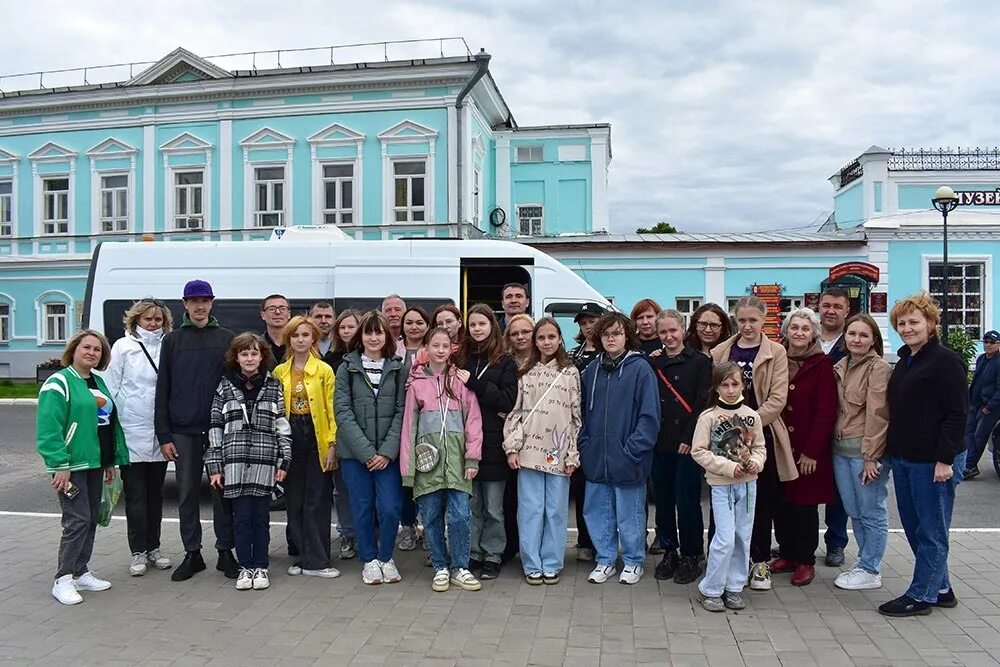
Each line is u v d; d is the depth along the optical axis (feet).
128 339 21.91
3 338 93.20
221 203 86.33
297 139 84.94
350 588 20.24
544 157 96.27
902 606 17.97
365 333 20.67
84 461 19.29
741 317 20.29
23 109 91.15
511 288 25.99
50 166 91.81
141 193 88.79
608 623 17.63
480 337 20.65
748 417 18.71
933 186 79.46
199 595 19.70
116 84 87.56
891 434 18.39
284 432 20.63
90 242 90.79
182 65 86.07
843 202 88.22
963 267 72.69
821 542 25.03
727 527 18.31
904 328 18.07
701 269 73.31
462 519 20.12
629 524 20.51
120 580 20.95
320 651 16.14
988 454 42.34
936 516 17.84
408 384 20.58
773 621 17.71
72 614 18.34
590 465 20.47
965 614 18.04
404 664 15.48
